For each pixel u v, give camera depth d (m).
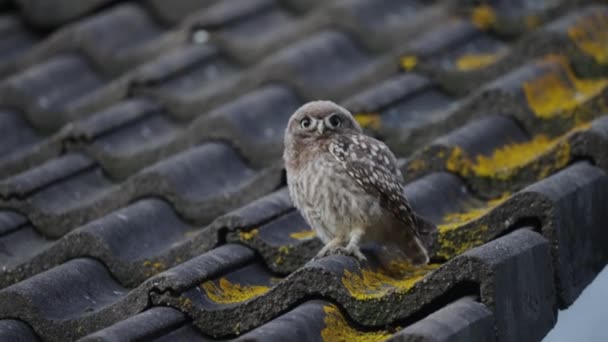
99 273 9.74
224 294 8.95
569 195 8.91
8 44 15.45
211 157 11.48
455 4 13.66
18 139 13.43
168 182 10.84
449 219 9.82
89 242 9.85
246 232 9.62
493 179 10.14
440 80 12.54
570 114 10.88
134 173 11.99
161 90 13.22
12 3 15.86
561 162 9.76
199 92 13.21
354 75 13.12
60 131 12.56
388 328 8.00
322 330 7.89
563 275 8.65
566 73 11.87
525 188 9.05
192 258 9.44
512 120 11.09
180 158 11.29
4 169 12.45
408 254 9.39
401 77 12.57
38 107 13.65
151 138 12.62
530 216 8.80
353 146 9.64
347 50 13.59
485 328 7.61
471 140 10.52
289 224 10.02
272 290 8.28
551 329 8.45
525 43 12.22
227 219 9.66
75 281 9.47
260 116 12.16
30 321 9.07
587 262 9.03
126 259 9.82
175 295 8.57
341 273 8.24
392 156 9.88
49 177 11.57
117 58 14.37
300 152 9.88
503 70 12.26
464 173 10.28
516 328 7.95
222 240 9.70
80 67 14.35
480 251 7.93
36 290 9.19
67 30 14.73
